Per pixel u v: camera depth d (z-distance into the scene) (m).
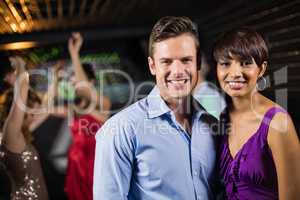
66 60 3.69
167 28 1.39
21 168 1.90
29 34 3.71
